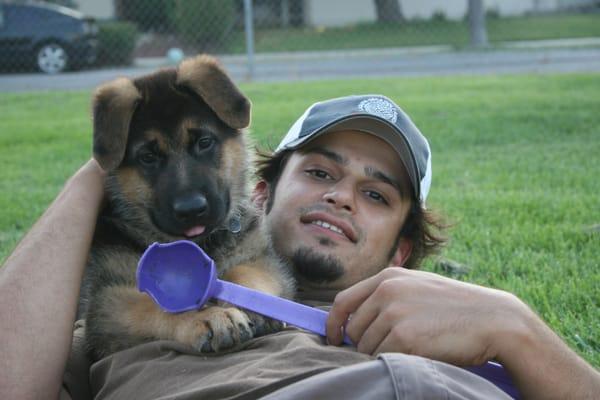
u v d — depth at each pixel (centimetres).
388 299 125
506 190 238
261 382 119
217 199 150
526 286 172
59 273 130
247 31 549
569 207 216
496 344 122
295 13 874
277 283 144
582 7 1074
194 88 153
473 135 321
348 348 127
